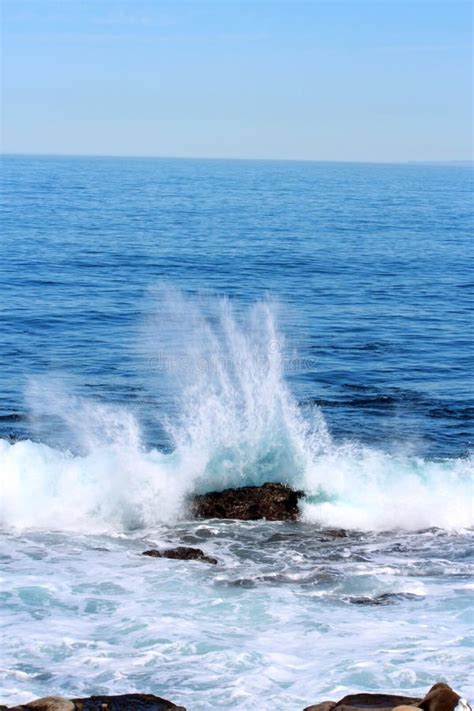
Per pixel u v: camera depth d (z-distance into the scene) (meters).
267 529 19.58
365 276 57.81
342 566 17.55
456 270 61.81
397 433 26.73
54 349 36.03
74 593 16.02
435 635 14.55
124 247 68.88
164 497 20.53
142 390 30.36
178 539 18.98
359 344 38.31
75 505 20.25
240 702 12.38
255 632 14.59
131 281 52.81
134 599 15.80
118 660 13.53
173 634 14.40
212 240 76.00
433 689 11.82
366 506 20.44
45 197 127.69
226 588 16.39
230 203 127.56
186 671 13.23
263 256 66.12
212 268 58.97
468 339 39.88
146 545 18.62
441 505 20.50
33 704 11.66
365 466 21.89
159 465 21.25
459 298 50.34
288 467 21.52
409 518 20.09
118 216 97.25
